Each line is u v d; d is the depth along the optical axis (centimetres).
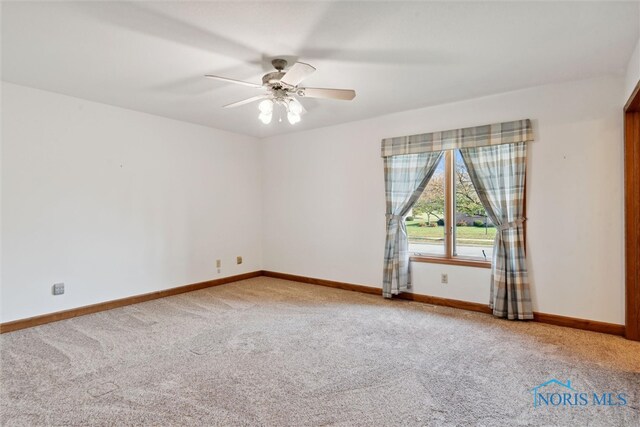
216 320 358
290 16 210
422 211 431
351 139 475
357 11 204
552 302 340
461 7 201
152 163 439
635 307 298
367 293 465
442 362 262
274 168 571
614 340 300
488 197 369
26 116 338
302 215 535
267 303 420
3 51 258
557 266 337
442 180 414
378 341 303
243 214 560
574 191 327
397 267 425
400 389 226
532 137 343
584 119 321
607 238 314
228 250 536
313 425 190
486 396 217
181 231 473
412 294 428
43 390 223
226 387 228
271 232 578
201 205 498
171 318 364
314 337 312
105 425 189
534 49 256
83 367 254
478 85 333
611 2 197
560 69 295
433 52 260
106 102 387
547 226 340
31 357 270
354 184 475
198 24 219
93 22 217
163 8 202
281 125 495
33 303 342
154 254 443
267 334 319
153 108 410
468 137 375
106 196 396
